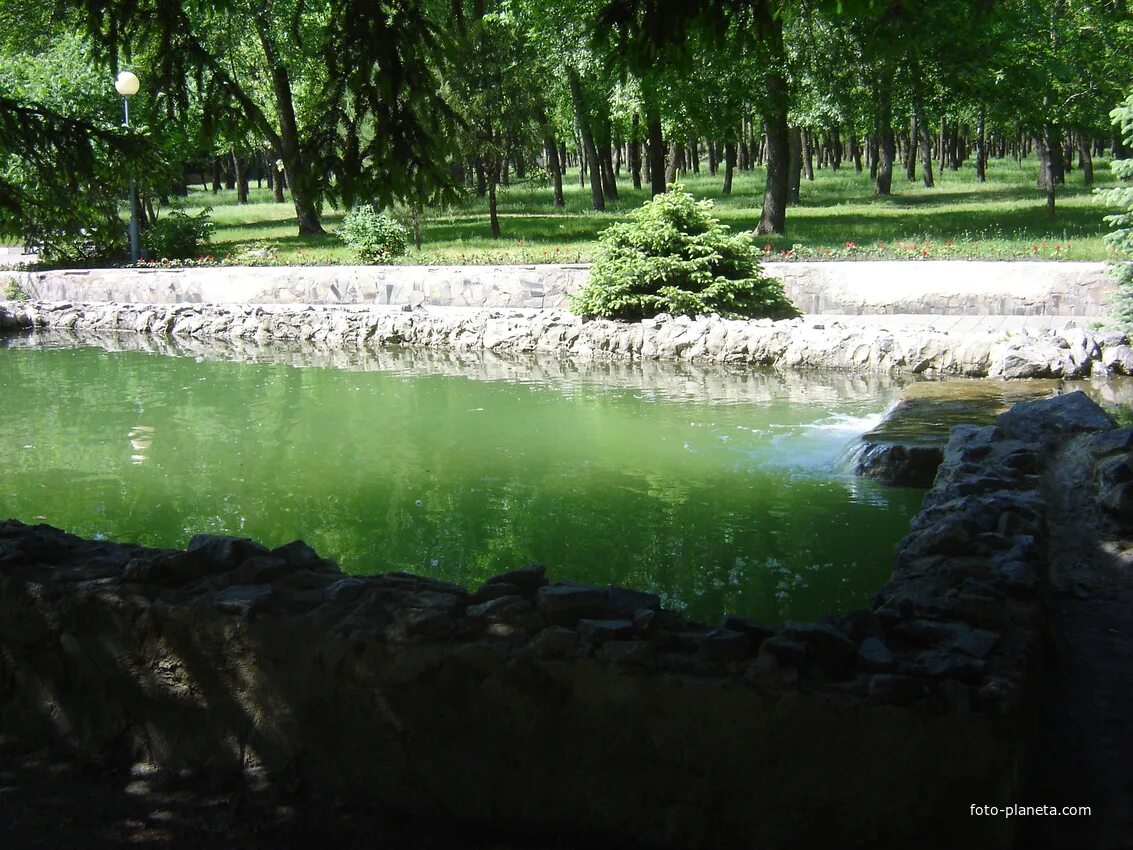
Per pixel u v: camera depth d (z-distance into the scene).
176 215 25.70
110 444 10.91
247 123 6.60
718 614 5.88
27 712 4.10
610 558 6.98
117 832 3.50
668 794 3.31
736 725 3.21
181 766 3.86
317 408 12.66
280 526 7.96
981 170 43.62
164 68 6.43
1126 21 25.41
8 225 7.93
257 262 23.62
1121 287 13.45
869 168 57.50
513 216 32.44
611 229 16.75
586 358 15.84
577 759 3.39
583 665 3.36
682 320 15.55
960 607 3.70
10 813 3.62
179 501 8.74
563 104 34.62
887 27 5.68
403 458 10.05
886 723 3.07
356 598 3.81
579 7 22.30
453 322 17.36
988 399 10.85
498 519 7.99
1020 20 22.59
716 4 5.06
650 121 26.64
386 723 3.57
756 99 22.06
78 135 7.49
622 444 10.35
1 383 14.75
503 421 11.63
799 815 3.17
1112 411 10.52
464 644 3.49
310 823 3.54
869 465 8.82
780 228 24.09
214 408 12.77
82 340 19.19
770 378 13.84
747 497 8.36
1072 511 6.05
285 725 3.70
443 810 3.55
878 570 6.59
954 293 15.51
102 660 3.94
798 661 3.25
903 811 3.08
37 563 4.29
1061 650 4.44
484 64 24.09
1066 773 3.54
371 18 5.79
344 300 20.02
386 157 6.14
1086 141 38.59
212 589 3.93
